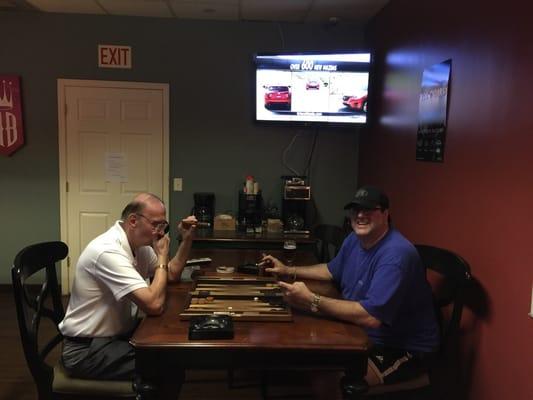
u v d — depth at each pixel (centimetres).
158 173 438
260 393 264
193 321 163
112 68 423
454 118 242
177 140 436
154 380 153
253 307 182
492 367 198
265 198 447
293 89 399
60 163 428
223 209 445
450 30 249
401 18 332
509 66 191
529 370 173
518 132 183
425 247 231
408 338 196
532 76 175
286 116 403
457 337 229
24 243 433
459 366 225
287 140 443
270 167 444
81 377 182
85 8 399
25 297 181
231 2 375
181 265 221
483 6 213
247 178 415
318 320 176
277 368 156
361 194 199
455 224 239
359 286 203
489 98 206
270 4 378
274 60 396
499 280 195
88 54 420
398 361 190
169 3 381
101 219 438
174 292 207
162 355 152
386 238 200
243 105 436
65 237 435
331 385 193
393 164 345
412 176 304
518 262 182
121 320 192
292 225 411
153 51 425
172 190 440
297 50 432
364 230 199
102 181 435
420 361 193
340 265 230
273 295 195
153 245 200
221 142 438
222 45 429
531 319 173
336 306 176
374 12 392
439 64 261
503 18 196
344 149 447
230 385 269
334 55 390
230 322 162
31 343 180
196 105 433
